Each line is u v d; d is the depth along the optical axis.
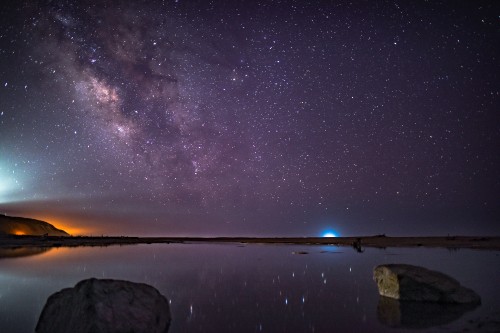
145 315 7.36
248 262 22.30
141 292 7.96
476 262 19.89
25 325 7.95
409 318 8.30
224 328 7.75
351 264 20.83
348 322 8.13
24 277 15.23
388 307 9.55
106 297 7.27
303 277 15.62
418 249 32.00
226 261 22.92
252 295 11.61
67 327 6.84
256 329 7.68
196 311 9.36
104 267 19.17
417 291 10.36
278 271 17.78
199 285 13.62
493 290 11.48
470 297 9.96
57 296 7.68
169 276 16.03
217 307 9.84
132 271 17.58
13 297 11.13
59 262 21.52
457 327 7.45
